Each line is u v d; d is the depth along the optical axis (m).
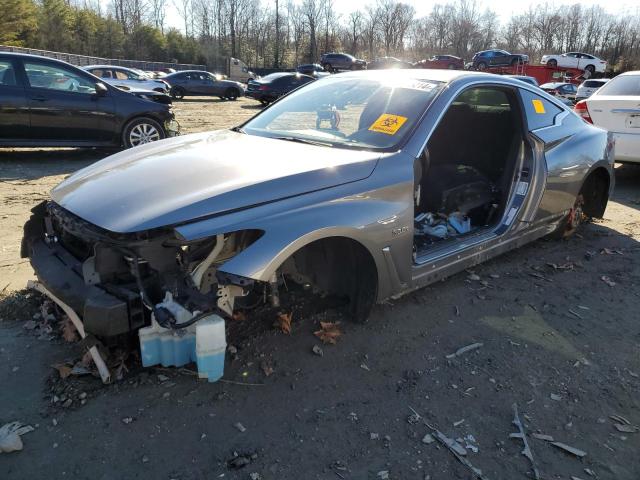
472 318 3.39
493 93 4.15
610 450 2.31
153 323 2.39
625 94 7.05
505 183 3.98
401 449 2.26
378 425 2.39
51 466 2.09
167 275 2.42
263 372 2.72
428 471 2.15
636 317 3.52
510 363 2.92
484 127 4.25
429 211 4.01
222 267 2.35
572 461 2.24
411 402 2.56
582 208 5.12
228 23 75.75
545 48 79.00
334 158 2.93
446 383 2.72
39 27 55.41
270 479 2.07
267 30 76.25
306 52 74.94
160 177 2.70
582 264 4.39
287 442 2.27
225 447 2.22
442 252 3.41
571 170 4.27
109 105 8.55
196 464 2.13
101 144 8.66
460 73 3.69
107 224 2.36
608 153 4.83
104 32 65.19
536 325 3.35
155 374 2.63
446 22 81.38
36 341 2.88
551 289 3.88
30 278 3.63
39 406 2.40
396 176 2.97
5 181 6.81
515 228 3.94
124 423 2.32
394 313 3.39
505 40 82.62
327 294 3.43
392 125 3.25
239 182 2.56
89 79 8.49
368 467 2.16
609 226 5.47
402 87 3.54
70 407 2.40
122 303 2.31
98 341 2.60
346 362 2.84
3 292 3.38
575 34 77.44
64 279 2.59
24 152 9.24
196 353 2.40
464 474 2.14
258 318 3.19
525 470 2.17
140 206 2.42
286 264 3.09
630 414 2.55
